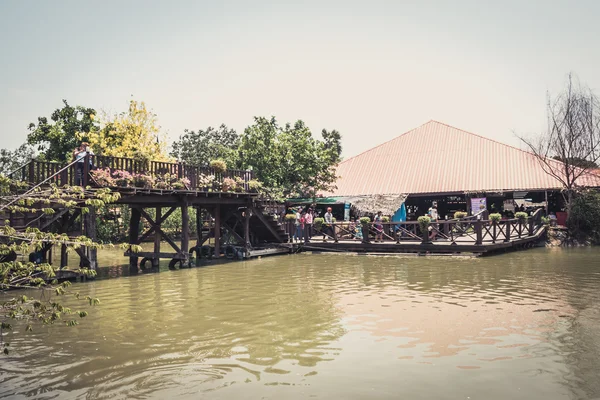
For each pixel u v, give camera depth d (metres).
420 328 9.20
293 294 12.88
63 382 6.59
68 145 38.41
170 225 35.44
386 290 13.27
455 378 6.62
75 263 19.89
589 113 29.20
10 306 7.26
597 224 27.39
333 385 6.41
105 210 27.91
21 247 6.54
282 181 31.91
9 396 6.12
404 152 37.28
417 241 23.03
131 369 7.09
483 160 33.25
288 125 32.94
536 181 29.58
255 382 6.55
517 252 22.98
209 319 10.13
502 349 7.83
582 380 6.47
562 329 8.94
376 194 32.53
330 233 27.02
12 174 14.51
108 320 10.12
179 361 7.43
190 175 19.81
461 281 14.52
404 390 6.22
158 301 12.14
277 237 25.25
